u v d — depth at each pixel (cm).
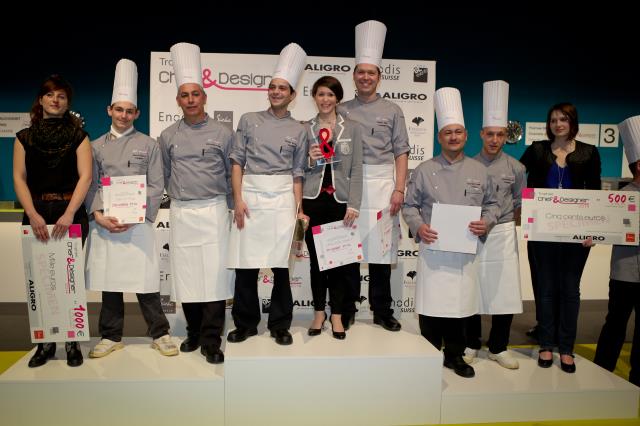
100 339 302
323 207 266
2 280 411
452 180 265
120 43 474
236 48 476
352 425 246
